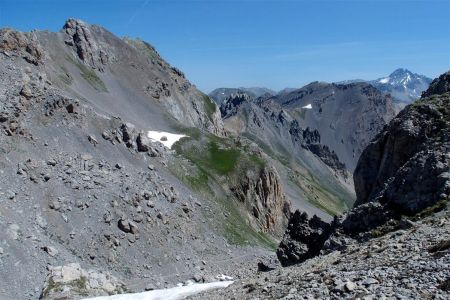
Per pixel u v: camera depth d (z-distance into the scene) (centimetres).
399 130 5181
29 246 7562
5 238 7331
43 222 8462
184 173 13888
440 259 2512
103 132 11894
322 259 3928
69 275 7050
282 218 16738
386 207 4216
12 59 11844
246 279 4491
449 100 5212
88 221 9162
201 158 16412
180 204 11788
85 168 10325
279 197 16788
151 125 18575
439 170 3975
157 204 10981
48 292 6619
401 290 2261
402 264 2672
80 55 19888
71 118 11344
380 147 5734
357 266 3003
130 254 9175
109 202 9862
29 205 8575
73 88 16600
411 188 4128
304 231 5628
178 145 16775
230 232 12431
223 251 11350
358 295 2378
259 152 17938
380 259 2972
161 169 12862
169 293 6041
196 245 10862
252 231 13650
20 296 6606
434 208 3669
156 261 9450
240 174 15938
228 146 17538
